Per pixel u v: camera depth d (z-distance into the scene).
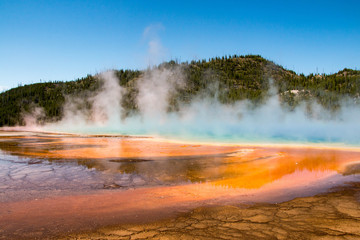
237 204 5.11
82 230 3.93
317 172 8.08
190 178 7.54
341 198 5.32
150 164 9.70
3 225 4.12
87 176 7.76
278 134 27.03
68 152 12.90
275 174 7.89
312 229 3.86
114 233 3.81
